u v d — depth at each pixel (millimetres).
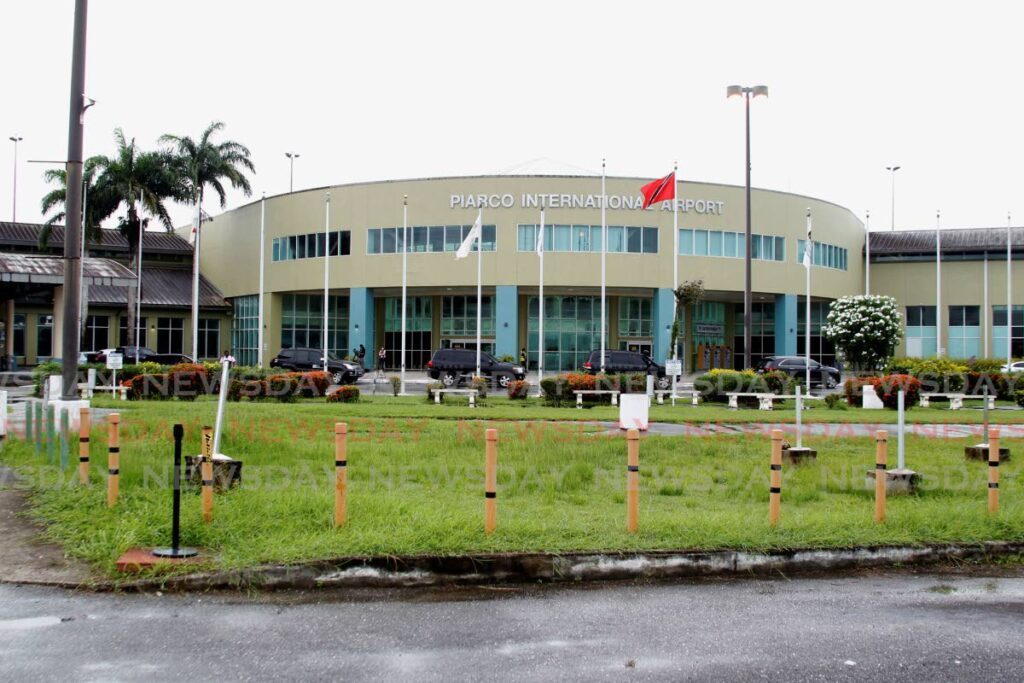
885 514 9273
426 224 53219
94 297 56406
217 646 5836
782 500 10664
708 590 7363
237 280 62156
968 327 60500
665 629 6324
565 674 5418
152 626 6223
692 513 9492
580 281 51688
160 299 60062
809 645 6016
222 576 7102
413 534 7836
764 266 54656
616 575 7656
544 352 55312
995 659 5781
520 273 51906
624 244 52000
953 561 8391
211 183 53312
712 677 5398
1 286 40062
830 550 8117
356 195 54688
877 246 63094
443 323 57031
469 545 7668
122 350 46344
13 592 6910
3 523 8781
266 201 59062
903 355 61750
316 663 5555
